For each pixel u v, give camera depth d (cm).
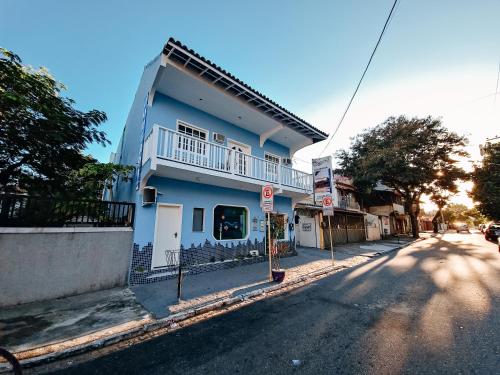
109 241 678
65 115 739
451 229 6203
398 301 547
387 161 1991
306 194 1246
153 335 412
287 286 711
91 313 487
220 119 1055
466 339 358
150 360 331
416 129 2061
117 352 356
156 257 768
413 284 692
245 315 489
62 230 607
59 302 552
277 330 412
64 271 598
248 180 941
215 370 301
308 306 529
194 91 866
